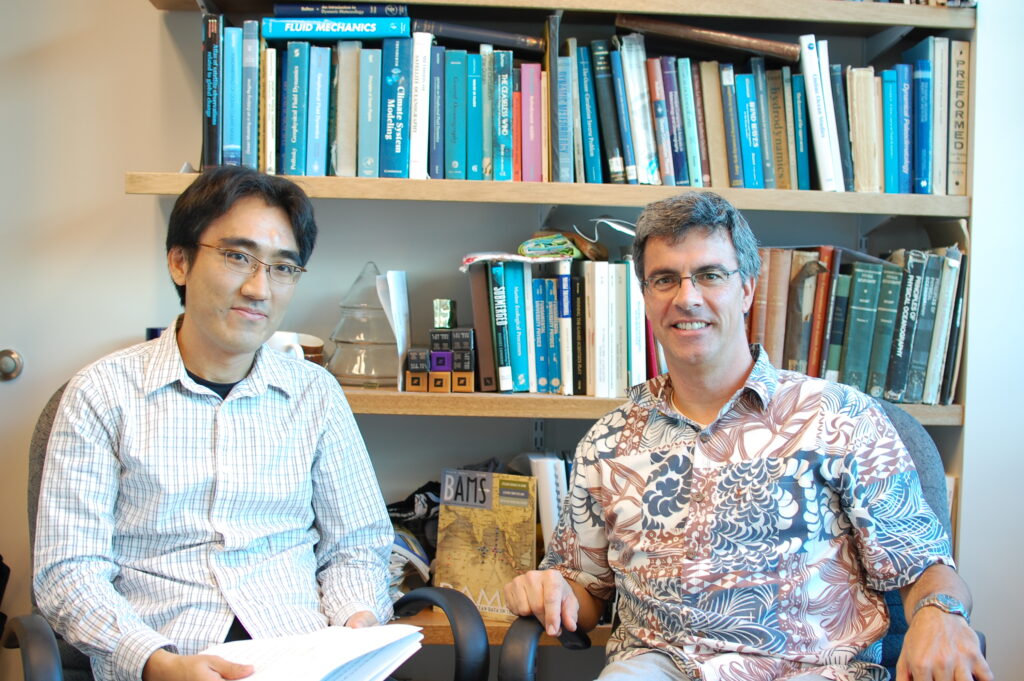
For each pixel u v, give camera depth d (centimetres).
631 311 157
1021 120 162
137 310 174
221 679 95
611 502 124
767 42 160
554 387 161
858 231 185
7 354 171
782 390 119
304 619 119
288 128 154
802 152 162
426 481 184
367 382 164
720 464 117
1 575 165
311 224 123
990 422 162
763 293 159
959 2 160
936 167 163
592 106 160
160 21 173
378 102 155
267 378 126
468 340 158
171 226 120
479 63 157
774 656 109
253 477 121
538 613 115
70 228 173
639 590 119
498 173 156
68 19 172
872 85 161
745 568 113
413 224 181
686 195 120
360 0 154
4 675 168
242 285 115
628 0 155
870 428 116
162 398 118
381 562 133
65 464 112
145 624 108
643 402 126
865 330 159
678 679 111
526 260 157
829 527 115
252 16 173
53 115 172
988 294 162
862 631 112
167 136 173
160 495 115
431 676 180
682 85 160
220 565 117
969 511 163
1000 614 164
